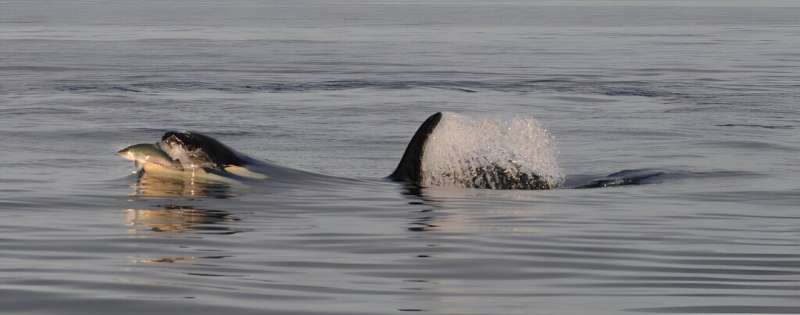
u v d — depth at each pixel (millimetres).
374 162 63031
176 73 136000
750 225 40438
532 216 41812
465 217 41406
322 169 59656
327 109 95688
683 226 40062
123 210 42094
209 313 25719
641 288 29312
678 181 53938
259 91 113125
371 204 44281
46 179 51281
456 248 34969
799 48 195375
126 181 49219
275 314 25734
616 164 62438
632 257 33844
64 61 154750
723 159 64062
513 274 31109
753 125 84375
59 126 79312
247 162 49906
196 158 48938
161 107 96125
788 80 127625
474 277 30609
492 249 34844
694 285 29766
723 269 32062
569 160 64312
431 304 27109
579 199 46750
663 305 27203
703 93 112562
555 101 104750
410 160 50812
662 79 129375
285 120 86375
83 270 30609
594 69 145375
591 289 29156
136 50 184250
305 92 112375
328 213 42031
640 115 92250
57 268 30906
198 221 39750
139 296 27234
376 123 84938
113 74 133250
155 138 73625
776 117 90500
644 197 47844
